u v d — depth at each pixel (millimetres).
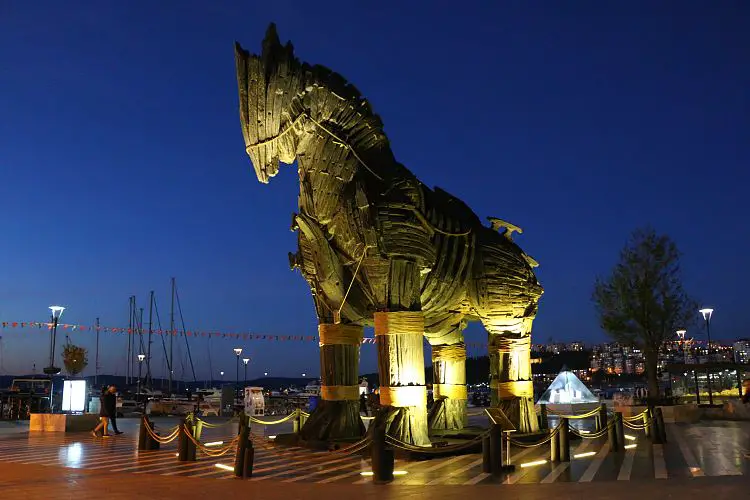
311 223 10812
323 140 10570
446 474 9094
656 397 24094
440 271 11336
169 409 30266
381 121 11016
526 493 7598
